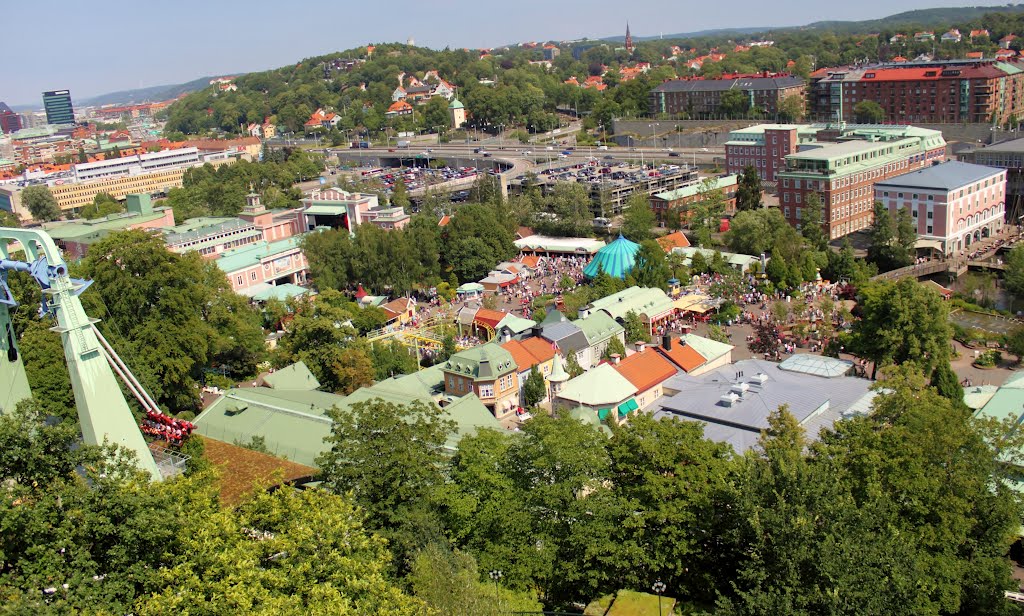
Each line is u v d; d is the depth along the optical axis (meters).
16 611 54.78
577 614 82.56
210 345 174.00
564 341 185.50
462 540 85.56
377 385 167.12
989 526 87.19
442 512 86.81
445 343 198.75
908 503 85.56
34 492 65.19
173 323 162.25
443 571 71.62
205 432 134.12
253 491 80.81
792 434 101.00
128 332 162.88
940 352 156.88
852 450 91.88
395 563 79.88
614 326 199.50
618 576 83.56
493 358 169.25
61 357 134.12
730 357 181.12
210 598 62.28
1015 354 182.75
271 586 64.19
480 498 85.88
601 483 88.81
